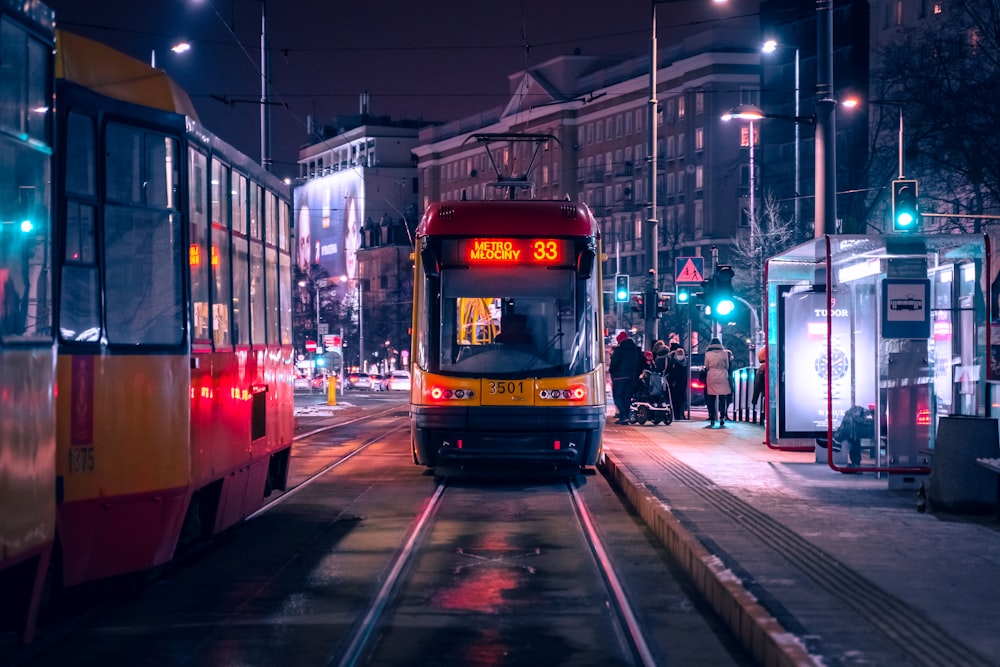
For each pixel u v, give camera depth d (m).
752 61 99.06
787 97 88.75
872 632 7.86
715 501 14.72
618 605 10.10
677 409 32.44
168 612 9.79
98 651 8.52
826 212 22.06
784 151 89.31
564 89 120.38
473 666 8.18
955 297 16.66
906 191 22.38
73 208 9.17
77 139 9.29
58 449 8.95
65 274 9.01
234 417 12.47
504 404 18.33
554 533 14.28
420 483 19.33
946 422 13.77
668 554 12.73
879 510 13.95
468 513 16.03
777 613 8.43
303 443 27.55
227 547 13.02
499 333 18.53
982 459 13.45
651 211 35.34
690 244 100.81
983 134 39.81
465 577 11.47
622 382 30.27
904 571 10.03
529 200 19.23
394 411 44.38
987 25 41.34
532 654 8.51
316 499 17.22
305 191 185.62
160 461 10.10
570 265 18.67
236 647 8.64
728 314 29.34
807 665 7.02
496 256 18.64
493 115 133.25
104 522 9.50
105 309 9.51
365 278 159.88
